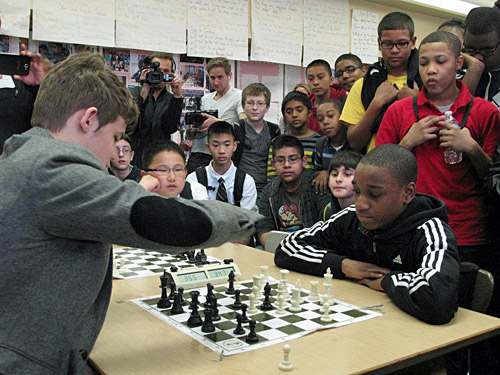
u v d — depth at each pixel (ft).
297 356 3.52
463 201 7.12
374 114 8.57
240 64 14.98
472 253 7.05
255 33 14.97
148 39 13.10
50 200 3.07
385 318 4.36
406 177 5.11
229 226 3.45
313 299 4.89
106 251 3.46
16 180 3.13
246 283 5.55
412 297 4.35
